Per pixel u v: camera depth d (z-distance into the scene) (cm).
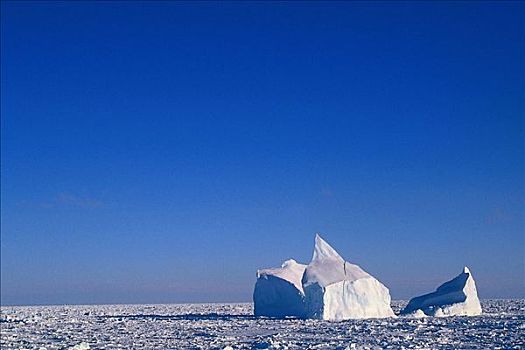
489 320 7925
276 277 9381
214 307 18850
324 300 8456
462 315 8950
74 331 7531
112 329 7750
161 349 5234
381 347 5072
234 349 5094
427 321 7875
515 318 8269
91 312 14762
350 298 8569
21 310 18462
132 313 13375
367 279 8762
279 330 6931
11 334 7156
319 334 6309
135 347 5447
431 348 4969
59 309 19375
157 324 8538
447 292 9338
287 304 9288
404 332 6406
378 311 8694
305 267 9806
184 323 8606
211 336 6372
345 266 8975
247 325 7812
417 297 9694
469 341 5450
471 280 9319
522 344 5141
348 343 5366
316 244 9388
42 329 7969
